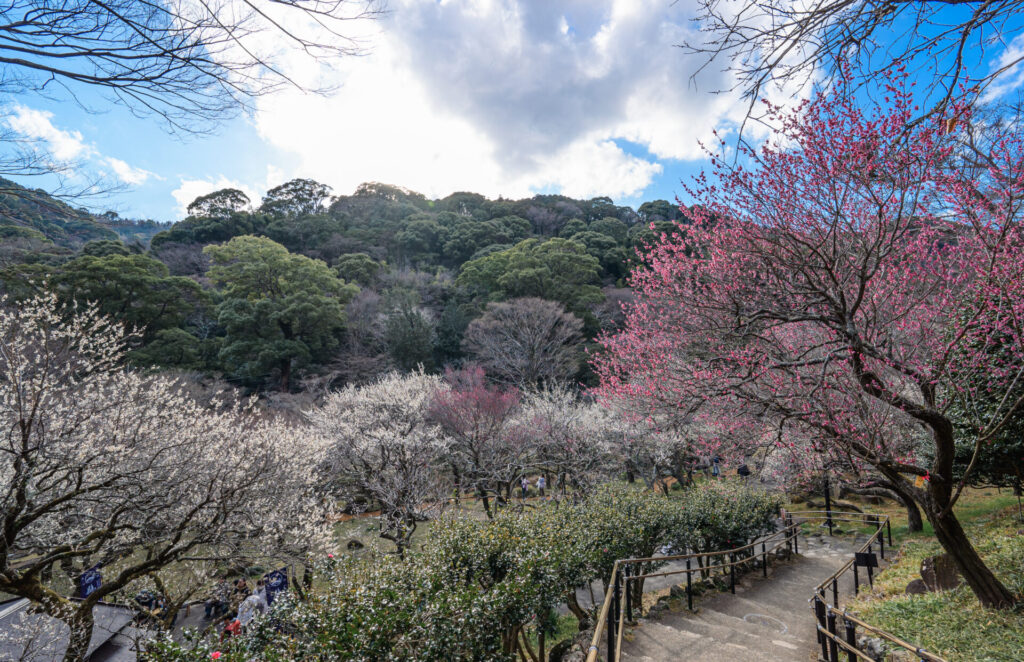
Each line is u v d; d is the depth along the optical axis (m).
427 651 4.21
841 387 5.55
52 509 7.64
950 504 5.10
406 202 79.75
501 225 63.31
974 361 5.25
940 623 5.27
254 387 33.47
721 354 6.02
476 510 16.59
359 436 17.06
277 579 9.30
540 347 32.38
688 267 6.08
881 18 2.29
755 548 11.42
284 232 59.09
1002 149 4.20
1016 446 7.40
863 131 4.37
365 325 37.88
